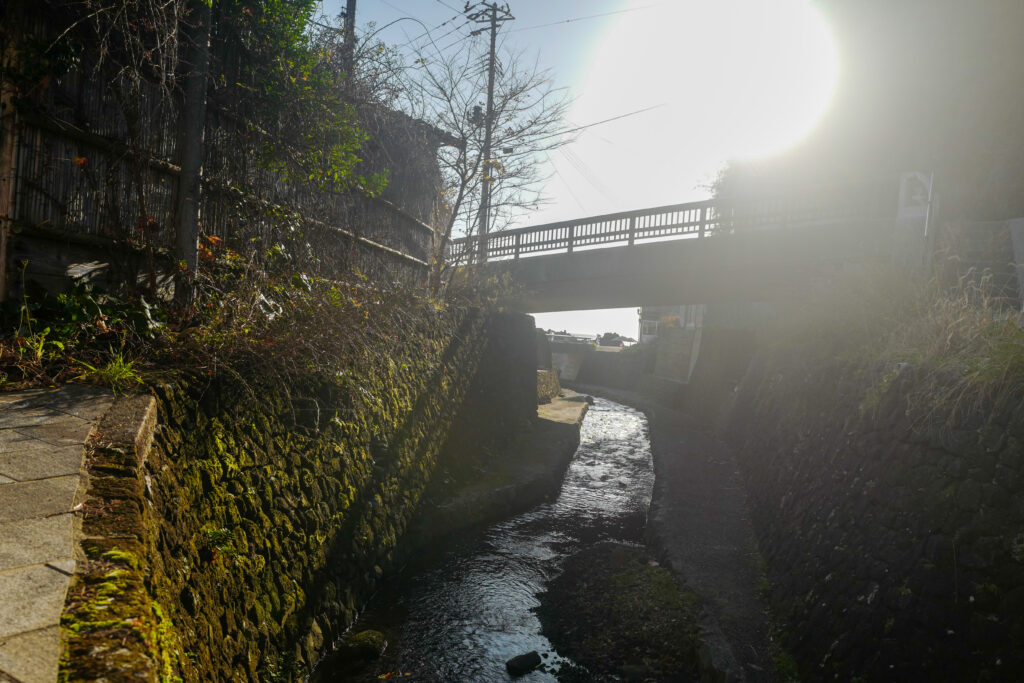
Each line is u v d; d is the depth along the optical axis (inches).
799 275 544.4
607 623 233.5
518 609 247.1
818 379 316.2
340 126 279.9
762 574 257.6
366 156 346.6
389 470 275.6
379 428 275.3
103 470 108.8
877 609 155.0
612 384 1355.8
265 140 254.2
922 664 132.2
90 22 171.2
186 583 129.1
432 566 283.0
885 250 385.7
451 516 320.5
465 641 219.8
